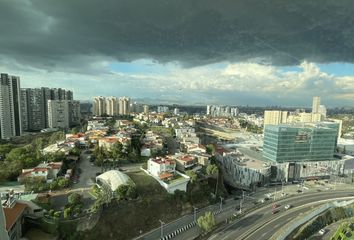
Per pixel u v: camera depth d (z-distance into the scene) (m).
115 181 109.69
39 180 104.25
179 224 104.75
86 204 94.25
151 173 131.00
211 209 122.94
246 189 157.25
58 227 78.56
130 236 92.88
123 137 172.12
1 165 118.06
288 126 191.00
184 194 119.00
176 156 150.88
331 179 187.62
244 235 98.81
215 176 145.12
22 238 73.31
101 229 87.62
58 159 127.62
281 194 151.00
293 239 99.81
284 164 180.88
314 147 191.12
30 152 139.00
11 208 72.62
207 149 190.50
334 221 122.94
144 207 103.56
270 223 110.62
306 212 123.44
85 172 128.00
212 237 96.44
